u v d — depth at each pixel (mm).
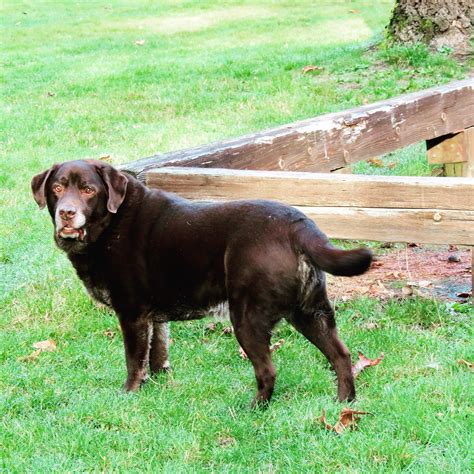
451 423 3969
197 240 4203
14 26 15938
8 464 3924
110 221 4316
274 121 8211
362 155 5676
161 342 4480
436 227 4656
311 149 5434
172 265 4254
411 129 5918
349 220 4738
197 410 4199
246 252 4094
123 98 9586
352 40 12422
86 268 4383
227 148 5148
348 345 4574
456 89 6133
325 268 3990
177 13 16953
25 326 4902
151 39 13930
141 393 4336
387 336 4594
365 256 3939
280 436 4023
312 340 4188
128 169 4945
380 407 4102
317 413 4102
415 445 3918
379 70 9711
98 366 4578
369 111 5691
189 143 7695
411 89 8828
